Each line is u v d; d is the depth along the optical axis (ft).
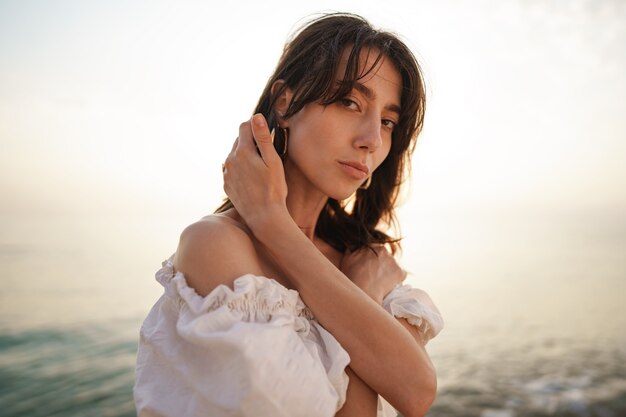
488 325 75.77
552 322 77.66
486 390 46.70
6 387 45.57
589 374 51.08
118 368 51.37
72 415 39.52
